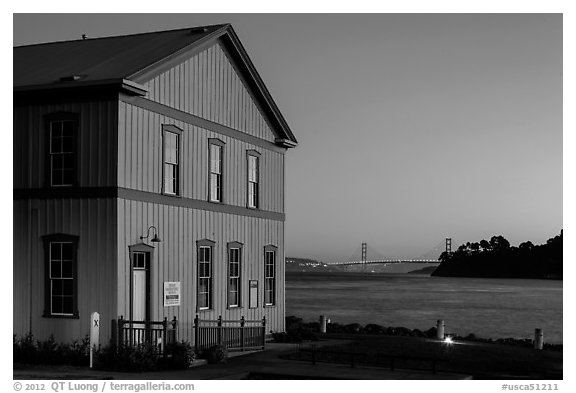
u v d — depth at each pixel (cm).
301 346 3262
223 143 3183
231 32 3166
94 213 2584
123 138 2595
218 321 2988
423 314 9150
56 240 2623
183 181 2912
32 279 2652
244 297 3319
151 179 2734
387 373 2452
